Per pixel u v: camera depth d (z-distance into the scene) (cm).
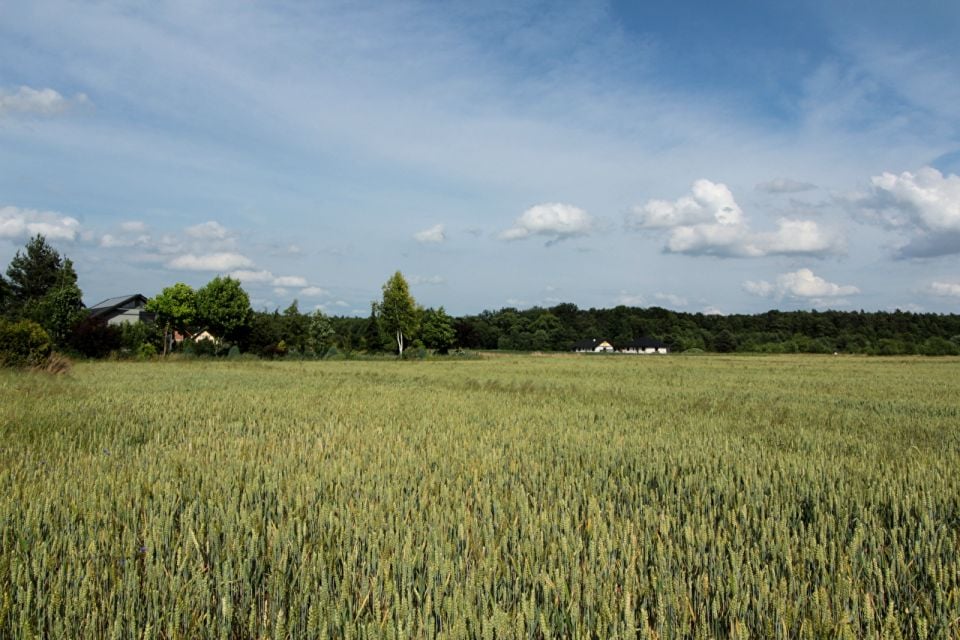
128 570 381
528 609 330
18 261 6944
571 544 438
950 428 1251
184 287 6412
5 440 880
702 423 1262
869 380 3108
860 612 366
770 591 380
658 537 456
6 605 334
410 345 7850
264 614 346
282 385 2305
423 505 536
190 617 347
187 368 3584
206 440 953
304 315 7319
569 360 6719
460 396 1877
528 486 651
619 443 923
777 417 1397
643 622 343
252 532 439
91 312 6831
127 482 611
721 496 631
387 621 325
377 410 1456
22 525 469
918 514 568
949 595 372
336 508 524
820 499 617
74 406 1350
